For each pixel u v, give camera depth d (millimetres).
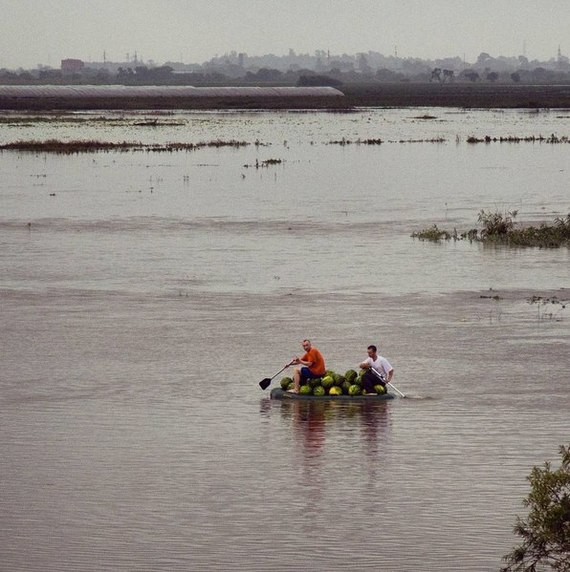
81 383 58188
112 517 39625
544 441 47875
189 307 78812
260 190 159625
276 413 52906
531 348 66250
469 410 53062
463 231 118062
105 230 117938
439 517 39562
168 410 53125
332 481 43188
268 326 72500
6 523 39156
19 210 134500
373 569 35594
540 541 34844
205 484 42844
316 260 99500
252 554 36656
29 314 76312
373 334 70125
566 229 112562
